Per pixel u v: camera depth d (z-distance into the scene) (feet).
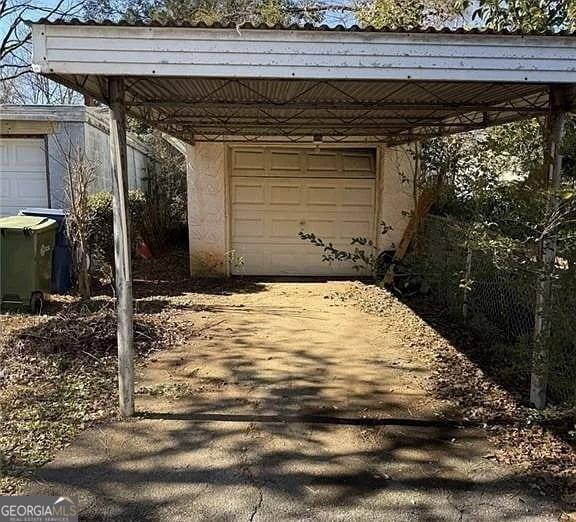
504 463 11.12
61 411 13.14
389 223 31.63
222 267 32.37
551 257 11.50
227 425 12.76
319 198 32.99
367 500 9.80
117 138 12.19
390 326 22.07
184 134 28.27
